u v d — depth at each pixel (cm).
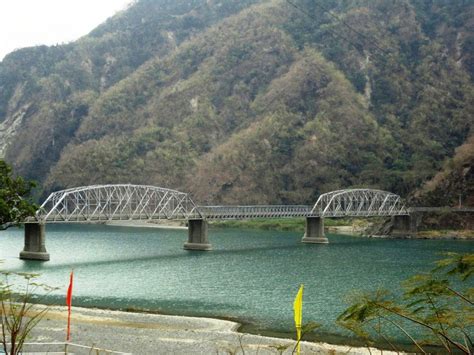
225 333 5194
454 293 2647
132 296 7194
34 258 10862
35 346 4484
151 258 11581
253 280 8644
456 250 13812
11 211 8238
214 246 14762
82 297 7031
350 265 10581
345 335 5141
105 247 14275
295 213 16188
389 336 5028
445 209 19325
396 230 19612
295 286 8069
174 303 6762
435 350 4516
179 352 4584
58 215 11431
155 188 13962
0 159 8419
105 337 4953
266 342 4906
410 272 9581
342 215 17550
